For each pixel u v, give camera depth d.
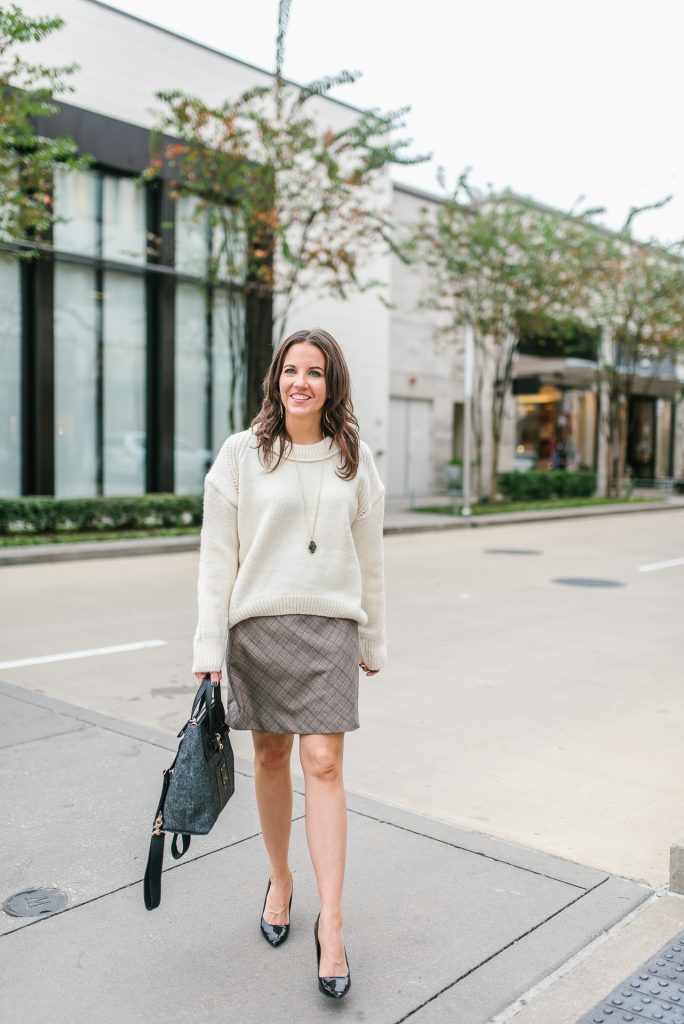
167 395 17.59
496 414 23.94
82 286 16.50
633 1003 2.42
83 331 16.61
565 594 10.07
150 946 2.73
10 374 15.81
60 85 12.66
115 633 7.66
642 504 26.09
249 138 17.17
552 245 21.83
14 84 14.20
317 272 17.95
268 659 2.57
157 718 5.20
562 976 2.59
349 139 17.72
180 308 17.94
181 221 17.58
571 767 4.43
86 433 16.81
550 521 21.02
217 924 2.86
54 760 4.29
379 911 2.94
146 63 16.73
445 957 2.68
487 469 28.27
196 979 2.57
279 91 15.42
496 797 4.03
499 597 9.80
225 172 15.47
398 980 2.57
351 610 2.62
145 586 10.34
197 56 17.45
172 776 2.40
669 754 4.65
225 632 2.60
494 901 3.01
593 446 34.62
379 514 2.78
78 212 16.27
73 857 3.30
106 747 4.48
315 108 19.56
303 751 2.57
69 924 2.84
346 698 2.57
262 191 15.45
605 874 3.21
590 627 8.16
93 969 2.60
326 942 2.47
